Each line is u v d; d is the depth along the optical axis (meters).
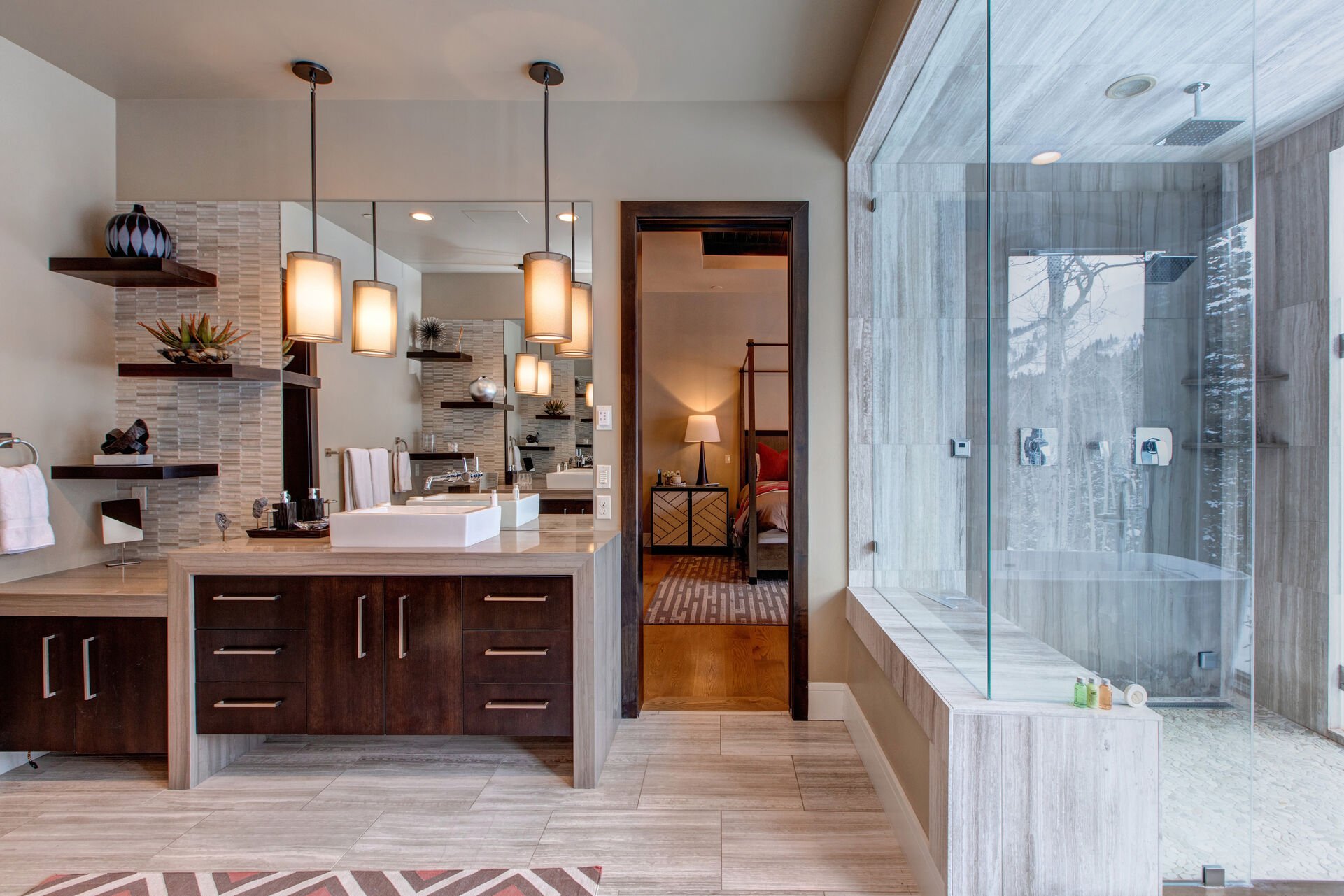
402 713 2.29
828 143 2.76
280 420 2.86
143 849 1.91
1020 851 1.55
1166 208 1.86
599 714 2.30
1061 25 1.75
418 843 1.93
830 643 2.78
